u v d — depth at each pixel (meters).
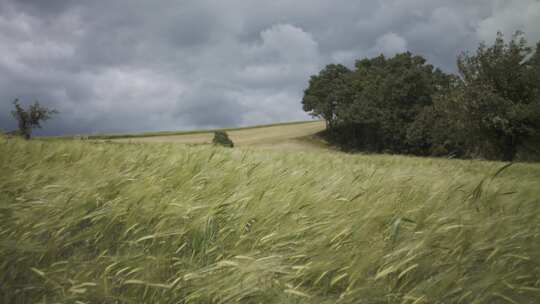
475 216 2.67
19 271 2.01
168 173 3.55
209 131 95.00
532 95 30.72
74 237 2.20
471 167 6.80
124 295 1.85
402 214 2.59
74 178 3.13
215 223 2.34
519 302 1.81
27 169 3.45
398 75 60.25
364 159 9.23
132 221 2.43
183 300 1.79
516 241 2.21
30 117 32.50
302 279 1.99
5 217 2.35
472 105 30.81
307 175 3.76
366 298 1.80
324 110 74.06
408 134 51.53
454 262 1.99
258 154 6.80
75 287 1.72
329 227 2.29
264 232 2.34
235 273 1.79
